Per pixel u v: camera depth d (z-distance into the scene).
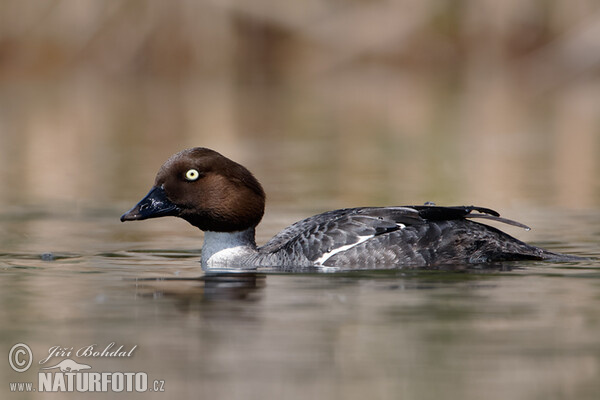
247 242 11.30
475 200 16.19
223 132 27.06
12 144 25.05
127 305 8.77
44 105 32.69
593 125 27.67
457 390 6.36
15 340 7.62
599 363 6.88
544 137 25.47
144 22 35.12
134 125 28.52
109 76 35.53
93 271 10.69
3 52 35.66
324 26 36.19
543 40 34.97
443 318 8.12
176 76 35.84
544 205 15.59
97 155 23.00
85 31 35.16
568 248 11.98
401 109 31.94
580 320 8.02
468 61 35.94
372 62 36.75
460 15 35.84
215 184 11.12
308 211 15.38
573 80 35.00
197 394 6.36
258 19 36.00
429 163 21.12
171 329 7.88
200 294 9.23
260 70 36.66
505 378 6.57
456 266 10.42
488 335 7.60
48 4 35.34
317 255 10.58
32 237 13.30
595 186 17.64
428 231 10.52
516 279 9.71
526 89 35.34
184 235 13.59
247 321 8.11
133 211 11.12
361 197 16.59
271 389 6.42
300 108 32.22
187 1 35.16
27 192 17.70
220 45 35.72
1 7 35.38
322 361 6.98
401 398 6.22
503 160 21.45
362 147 24.05
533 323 7.95
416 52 36.28
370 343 7.41
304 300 8.88
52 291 9.47
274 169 20.47
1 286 9.74
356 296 9.01
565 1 34.19
